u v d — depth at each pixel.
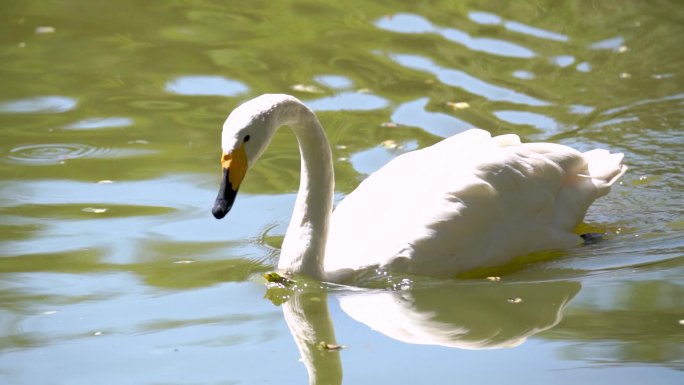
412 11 20.47
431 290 11.49
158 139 15.46
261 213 13.34
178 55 18.66
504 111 16.08
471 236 11.79
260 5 21.17
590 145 14.89
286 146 15.57
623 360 9.88
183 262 12.02
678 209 13.34
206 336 10.47
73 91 17.20
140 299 11.20
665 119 15.68
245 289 11.45
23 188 13.83
